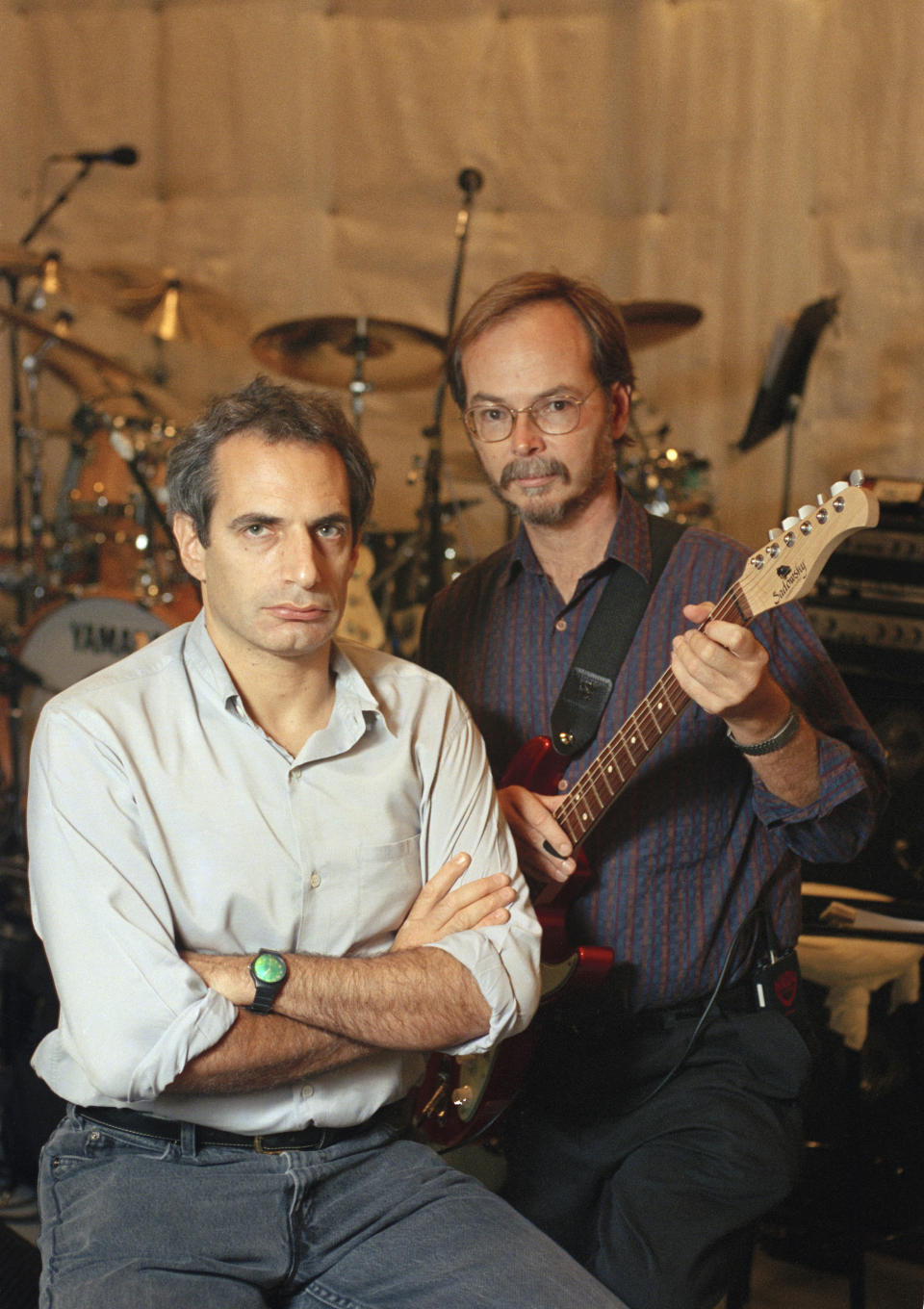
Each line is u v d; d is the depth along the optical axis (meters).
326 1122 1.41
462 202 4.23
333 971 1.35
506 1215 1.42
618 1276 1.50
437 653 1.87
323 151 4.25
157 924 1.32
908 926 2.09
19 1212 2.23
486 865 1.50
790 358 3.55
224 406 1.40
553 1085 1.68
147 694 1.41
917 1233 2.21
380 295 4.31
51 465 4.55
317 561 1.36
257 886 1.39
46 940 1.36
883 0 3.67
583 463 1.65
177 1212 1.33
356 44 4.18
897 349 3.80
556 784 1.68
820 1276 2.15
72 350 3.85
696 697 1.38
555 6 4.05
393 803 1.47
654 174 4.05
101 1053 1.27
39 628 3.63
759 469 4.05
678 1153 1.57
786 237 3.95
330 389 4.16
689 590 1.66
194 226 4.36
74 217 4.40
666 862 1.63
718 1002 1.65
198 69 4.27
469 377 1.69
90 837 1.33
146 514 3.75
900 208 3.73
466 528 4.40
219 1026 1.28
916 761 2.24
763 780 1.50
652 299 3.73
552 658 1.73
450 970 1.39
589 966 1.57
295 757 1.43
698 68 3.95
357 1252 1.38
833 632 2.33
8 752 3.78
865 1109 2.21
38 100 4.36
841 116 3.81
